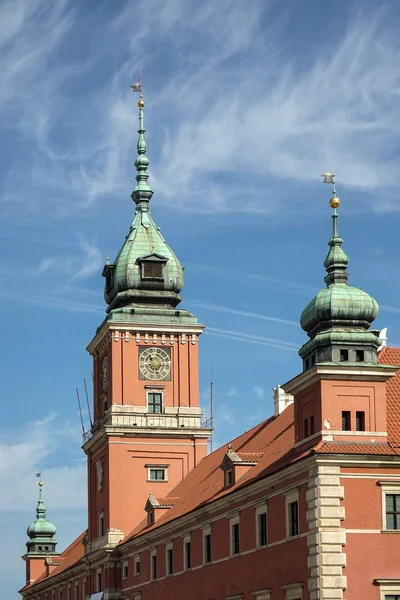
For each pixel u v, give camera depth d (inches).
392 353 3380.9
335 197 3201.3
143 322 4901.6
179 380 4918.8
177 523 4001.0
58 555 7396.7
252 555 3331.7
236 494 3430.1
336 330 3061.0
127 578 4670.3
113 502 4788.4
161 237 5108.3
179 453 4874.5
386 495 2903.5
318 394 3004.4
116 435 4827.8
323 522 2861.7
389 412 3090.6
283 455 3312.0
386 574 2859.3
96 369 5196.9
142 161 5221.5
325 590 2824.8
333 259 3149.6
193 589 3841.0
